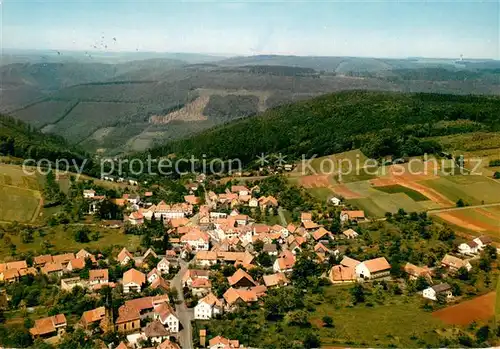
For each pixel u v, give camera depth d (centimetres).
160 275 16638
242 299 14500
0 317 13700
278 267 16975
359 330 12481
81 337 12194
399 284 15625
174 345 11838
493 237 18900
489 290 14550
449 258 16525
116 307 13888
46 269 16788
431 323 12712
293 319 12950
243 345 11950
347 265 16900
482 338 11731
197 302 14700
